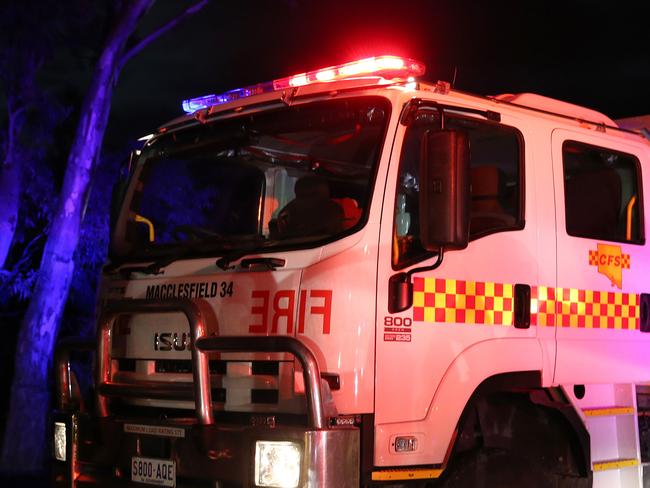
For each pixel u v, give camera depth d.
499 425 5.35
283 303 4.80
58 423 5.57
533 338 5.33
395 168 4.84
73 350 5.76
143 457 5.04
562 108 6.04
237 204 5.51
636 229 6.11
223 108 5.69
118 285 5.65
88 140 13.03
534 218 5.45
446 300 4.98
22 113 15.16
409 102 4.93
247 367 4.88
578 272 5.62
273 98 5.38
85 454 5.39
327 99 5.14
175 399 5.01
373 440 4.66
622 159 6.13
